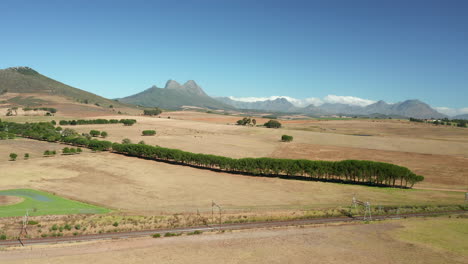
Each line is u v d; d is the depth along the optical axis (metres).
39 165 100.81
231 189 79.81
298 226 53.66
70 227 51.19
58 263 39.09
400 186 85.38
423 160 116.06
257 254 42.25
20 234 48.41
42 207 62.28
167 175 93.75
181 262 39.81
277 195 74.50
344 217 58.72
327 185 85.25
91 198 69.56
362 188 82.31
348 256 41.75
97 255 41.62
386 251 43.34
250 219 56.59
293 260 40.50
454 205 66.44
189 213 59.94
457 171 100.69
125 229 51.44
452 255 42.09
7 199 66.62
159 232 50.56
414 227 52.97
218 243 46.03
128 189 77.56
